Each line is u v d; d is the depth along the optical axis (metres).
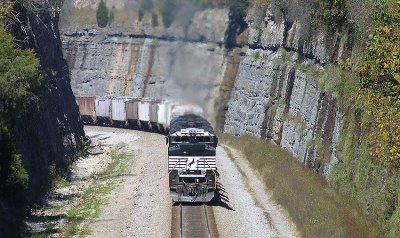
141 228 104.75
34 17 157.75
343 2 152.25
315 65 179.25
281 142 194.00
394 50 81.62
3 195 102.94
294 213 114.50
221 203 121.44
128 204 121.94
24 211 108.81
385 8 105.25
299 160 170.88
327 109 152.62
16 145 115.88
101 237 100.56
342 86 143.12
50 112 160.00
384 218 102.75
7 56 116.25
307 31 185.75
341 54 151.62
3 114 111.69
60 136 165.50
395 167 99.50
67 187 138.75
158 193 128.38
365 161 118.69
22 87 116.19
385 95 87.38
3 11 128.00
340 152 136.38
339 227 101.38
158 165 160.75
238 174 155.12
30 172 126.44
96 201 126.44
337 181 133.62
